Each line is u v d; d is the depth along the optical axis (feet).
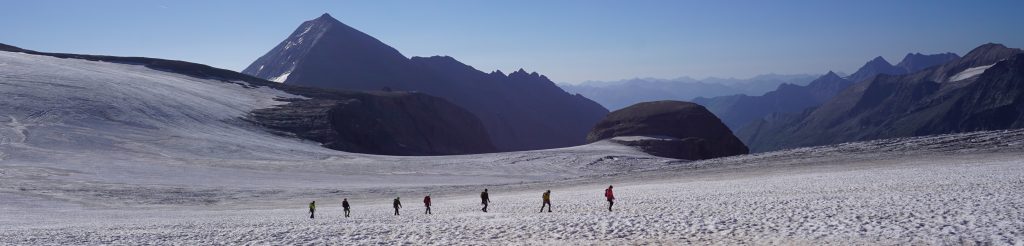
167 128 323.78
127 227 93.86
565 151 341.00
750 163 206.59
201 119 362.33
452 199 154.51
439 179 236.43
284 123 395.75
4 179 191.83
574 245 55.36
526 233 65.21
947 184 92.27
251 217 116.16
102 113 327.26
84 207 153.48
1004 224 51.57
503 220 82.12
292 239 68.74
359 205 150.41
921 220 56.75
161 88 423.64
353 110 462.19
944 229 50.78
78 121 308.81
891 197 79.10
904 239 47.83
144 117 335.26
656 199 104.83
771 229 57.31
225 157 273.33
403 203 150.00
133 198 170.91
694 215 72.54
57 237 77.51
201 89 467.93
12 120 298.35
